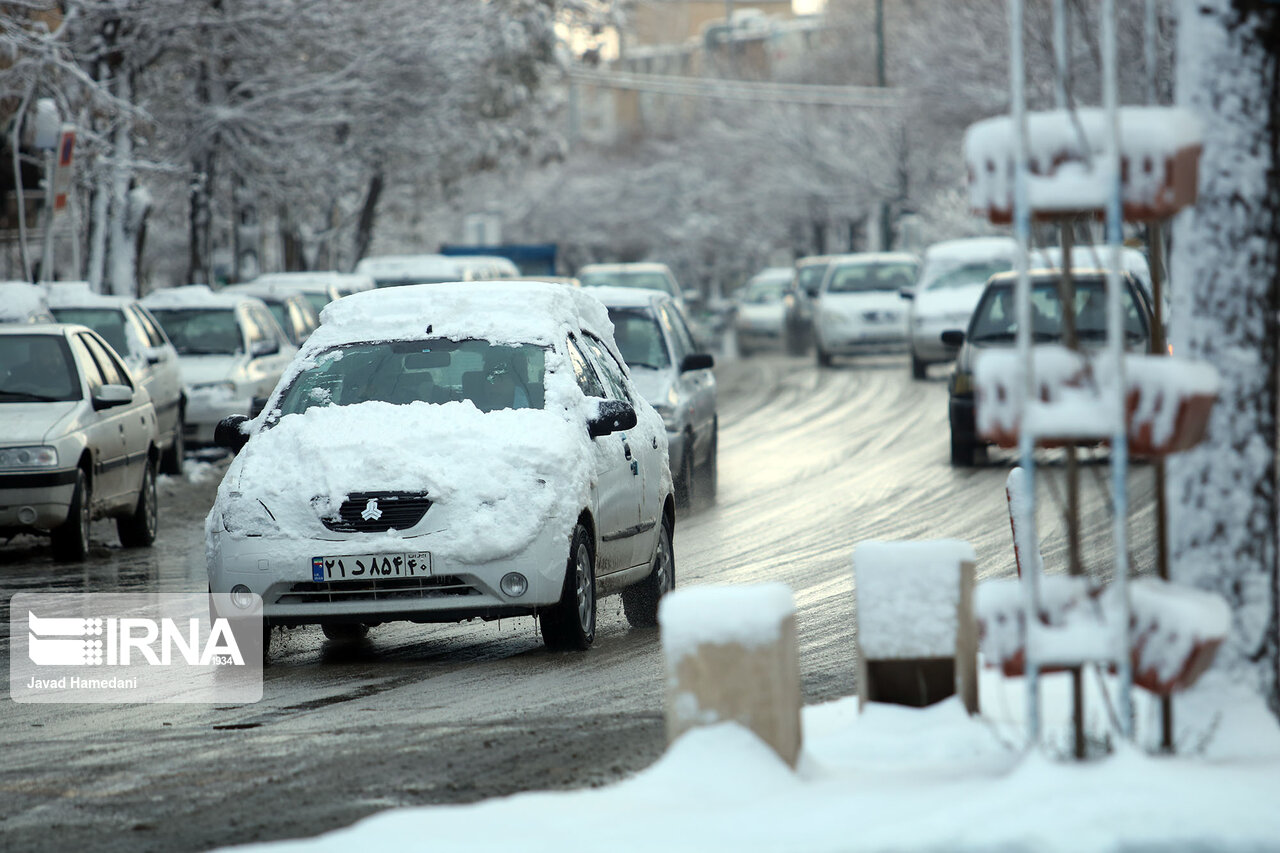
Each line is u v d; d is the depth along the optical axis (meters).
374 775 18.38
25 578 36.88
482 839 13.95
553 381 27.25
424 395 27.25
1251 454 15.80
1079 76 104.19
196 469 58.34
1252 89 15.61
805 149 191.75
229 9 90.75
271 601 25.31
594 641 27.95
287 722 21.67
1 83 73.75
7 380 40.41
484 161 144.62
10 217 89.94
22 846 16.05
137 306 56.91
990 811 13.80
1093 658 14.34
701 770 15.37
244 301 67.00
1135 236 75.12
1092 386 14.32
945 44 136.12
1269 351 15.84
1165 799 13.66
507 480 25.30
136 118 80.12
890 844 13.38
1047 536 37.47
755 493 49.62
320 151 103.12
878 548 17.98
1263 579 15.82
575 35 151.38
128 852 15.75
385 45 105.31
